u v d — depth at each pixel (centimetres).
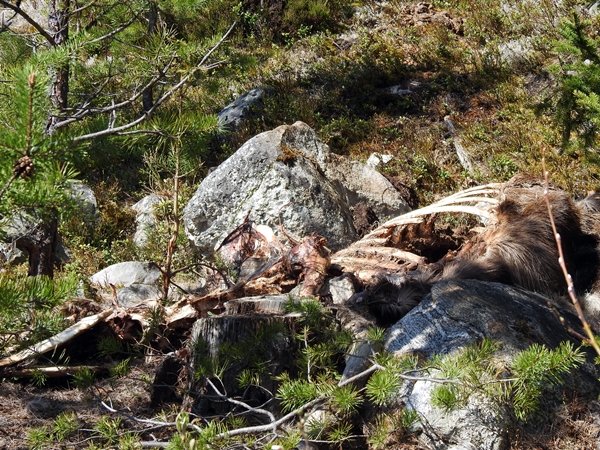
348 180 761
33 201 321
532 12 1171
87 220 766
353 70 1126
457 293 422
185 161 569
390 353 370
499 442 348
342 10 1299
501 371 364
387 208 773
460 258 532
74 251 769
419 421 362
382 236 631
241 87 1110
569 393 372
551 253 542
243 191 696
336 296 498
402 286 489
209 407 418
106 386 466
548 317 423
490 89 1024
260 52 1192
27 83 313
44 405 438
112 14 668
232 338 417
